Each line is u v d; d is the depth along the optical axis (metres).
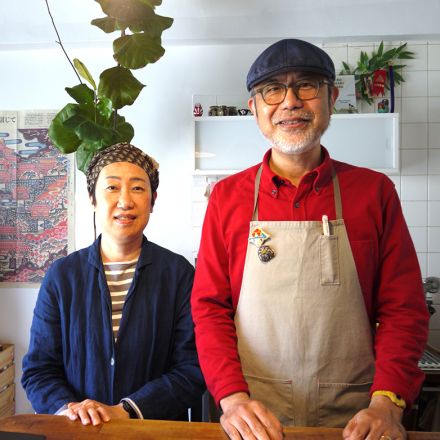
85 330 1.17
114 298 1.21
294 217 1.05
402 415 0.86
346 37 2.46
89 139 1.81
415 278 1.01
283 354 1.02
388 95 2.45
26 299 2.65
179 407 1.14
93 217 2.56
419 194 2.48
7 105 2.65
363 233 1.02
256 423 0.80
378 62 2.42
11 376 2.57
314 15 2.43
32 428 0.86
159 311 1.21
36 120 2.64
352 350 1.00
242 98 2.53
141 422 0.88
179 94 2.58
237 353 1.02
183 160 2.58
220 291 1.08
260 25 2.45
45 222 2.65
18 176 2.66
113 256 1.26
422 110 2.48
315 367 1.00
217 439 0.80
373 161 2.32
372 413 0.82
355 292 1.01
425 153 2.48
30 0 2.45
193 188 2.59
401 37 2.46
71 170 2.63
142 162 1.28
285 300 1.02
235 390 0.91
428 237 2.48
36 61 2.63
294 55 0.99
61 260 1.27
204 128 2.38
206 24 2.46
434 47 2.48
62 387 1.13
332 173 1.08
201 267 1.11
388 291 1.01
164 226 2.60
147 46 1.91
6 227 2.66
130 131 2.13
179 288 1.25
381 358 0.94
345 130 2.33
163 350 1.21
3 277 2.66
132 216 1.21
